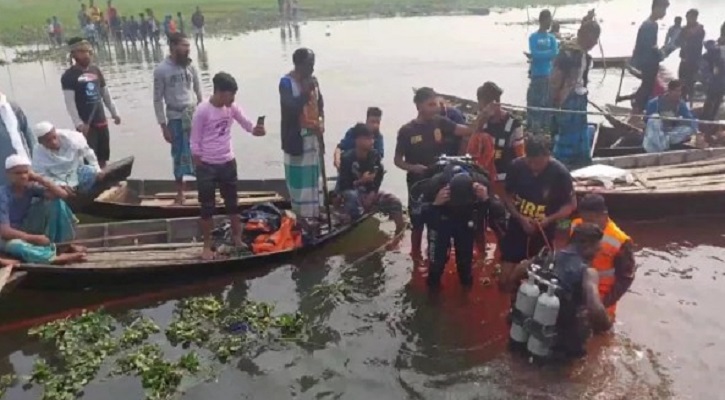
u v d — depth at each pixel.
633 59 14.52
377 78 21.66
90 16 35.03
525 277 6.21
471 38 31.69
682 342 6.46
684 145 11.85
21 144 8.26
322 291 7.79
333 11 46.44
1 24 41.25
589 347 6.35
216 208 9.66
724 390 5.76
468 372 6.16
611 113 13.46
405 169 8.17
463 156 7.75
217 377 6.25
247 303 7.54
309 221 8.73
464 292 7.67
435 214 7.36
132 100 19.89
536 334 5.88
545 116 12.09
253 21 41.84
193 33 37.03
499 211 7.77
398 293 7.71
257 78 22.50
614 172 9.84
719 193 9.24
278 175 12.48
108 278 7.54
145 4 50.78
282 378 6.22
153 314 7.42
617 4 46.62
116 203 9.52
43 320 7.29
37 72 25.92
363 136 8.86
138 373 6.33
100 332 6.99
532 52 12.25
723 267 8.02
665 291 7.45
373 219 9.91
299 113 8.33
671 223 9.37
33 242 7.59
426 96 7.98
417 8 46.62
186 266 7.73
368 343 6.75
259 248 8.46
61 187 8.02
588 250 5.87
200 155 8.00
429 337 6.80
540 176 6.80
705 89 14.31
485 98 7.93
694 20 14.87
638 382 5.86
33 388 6.17
